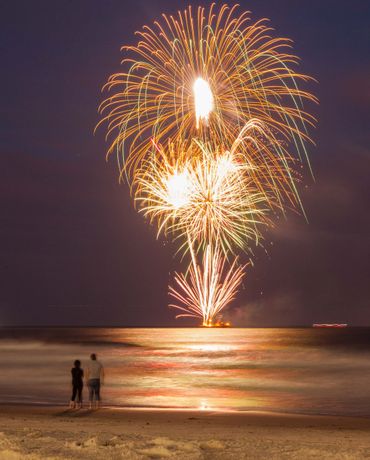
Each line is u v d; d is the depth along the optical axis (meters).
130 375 54.81
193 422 23.56
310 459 14.41
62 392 38.00
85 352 100.38
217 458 14.52
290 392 39.69
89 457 14.12
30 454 14.32
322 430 21.50
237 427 22.06
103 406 30.34
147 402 33.19
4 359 76.62
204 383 46.72
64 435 17.72
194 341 170.12
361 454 15.03
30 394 36.84
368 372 57.72
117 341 166.50
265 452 15.24
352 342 153.00
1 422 21.94
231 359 82.50
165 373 57.22
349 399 35.75
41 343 144.38
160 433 19.23
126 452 14.57
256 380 48.88
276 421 24.61
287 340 173.62
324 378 50.91
